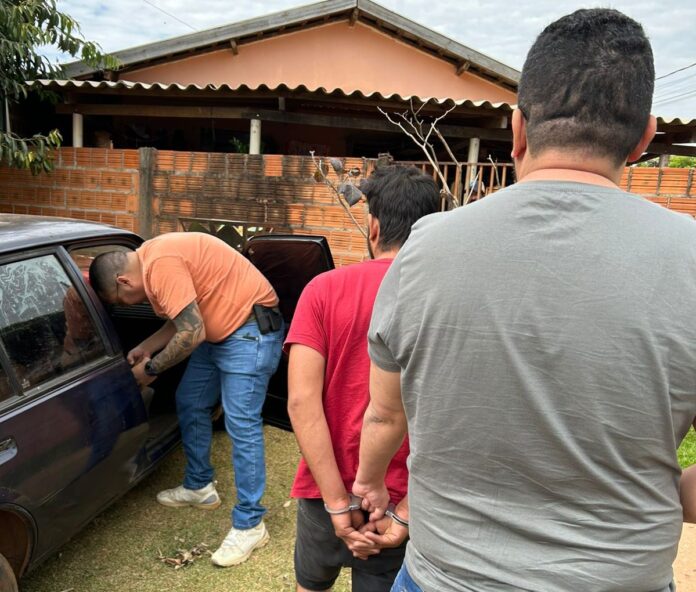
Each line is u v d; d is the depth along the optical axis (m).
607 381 0.79
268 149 8.41
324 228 5.37
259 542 2.48
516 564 0.87
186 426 2.67
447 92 8.41
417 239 0.94
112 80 7.50
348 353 1.45
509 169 6.02
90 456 2.07
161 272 2.24
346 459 1.49
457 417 0.88
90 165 5.91
